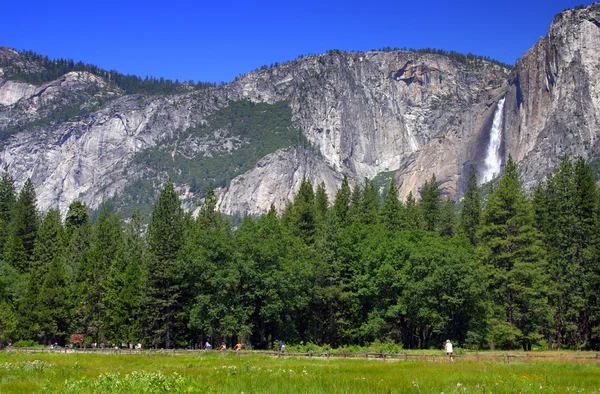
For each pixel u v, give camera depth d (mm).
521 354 51625
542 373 34281
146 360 50781
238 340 83750
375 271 77812
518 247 78062
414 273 74250
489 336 72875
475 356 50000
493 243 77438
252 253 76062
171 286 83062
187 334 84750
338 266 80312
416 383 27438
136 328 85938
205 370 36688
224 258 77438
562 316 81250
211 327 75312
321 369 38812
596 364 41906
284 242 83062
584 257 82375
